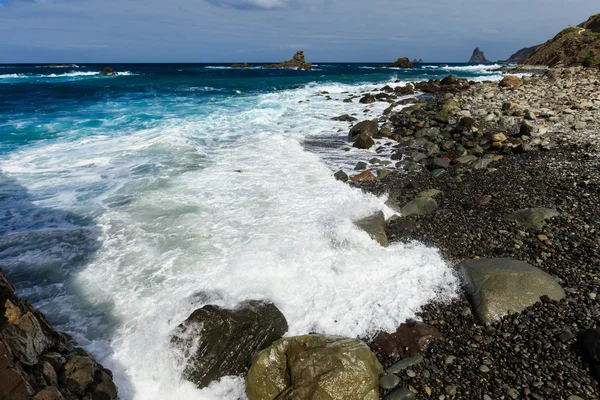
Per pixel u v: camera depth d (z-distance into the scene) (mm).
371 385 4215
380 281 6180
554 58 47719
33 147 12859
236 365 4711
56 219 7922
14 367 3303
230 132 15781
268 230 7578
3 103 22516
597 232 6910
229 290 5797
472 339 4969
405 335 5086
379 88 34094
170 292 5812
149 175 10469
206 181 10141
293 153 12844
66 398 3697
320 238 7203
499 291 5426
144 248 6953
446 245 7133
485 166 10672
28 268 6301
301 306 5652
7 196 8945
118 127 16219
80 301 5625
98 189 9484
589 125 13703
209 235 7402
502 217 7855
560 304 5285
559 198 8320
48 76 49594
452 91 28297
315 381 4109
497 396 4180
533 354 4645
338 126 17438
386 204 8805
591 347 4461
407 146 13734
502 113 16859
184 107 22500
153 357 4762
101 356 4746
